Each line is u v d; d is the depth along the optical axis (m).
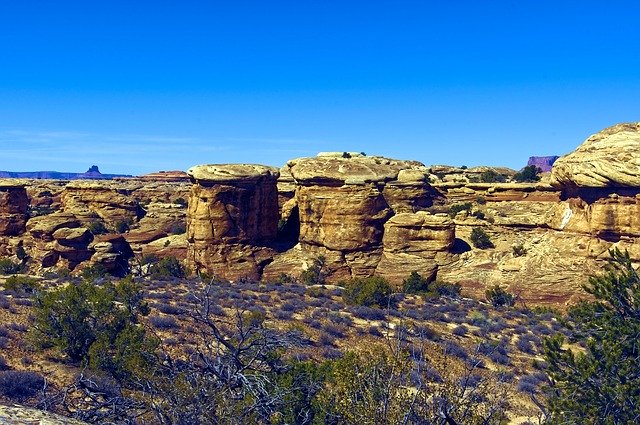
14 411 6.97
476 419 10.77
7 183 86.94
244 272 71.00
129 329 18.69
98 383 15.73
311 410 12.02
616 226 57.72
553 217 67.69
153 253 85.25
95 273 60.75
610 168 57.75
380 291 42.84
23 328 24.69
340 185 74.19
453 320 39.47
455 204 82.12
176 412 9.52
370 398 10.37
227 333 25.88
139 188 132.25
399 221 70.69
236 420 9.65
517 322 42.12
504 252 67.38
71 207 102.44
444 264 67.44
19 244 82.06
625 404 13.53
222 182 72.00
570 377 14.69
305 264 71.81
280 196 91.19
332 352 25.58
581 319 16.73
